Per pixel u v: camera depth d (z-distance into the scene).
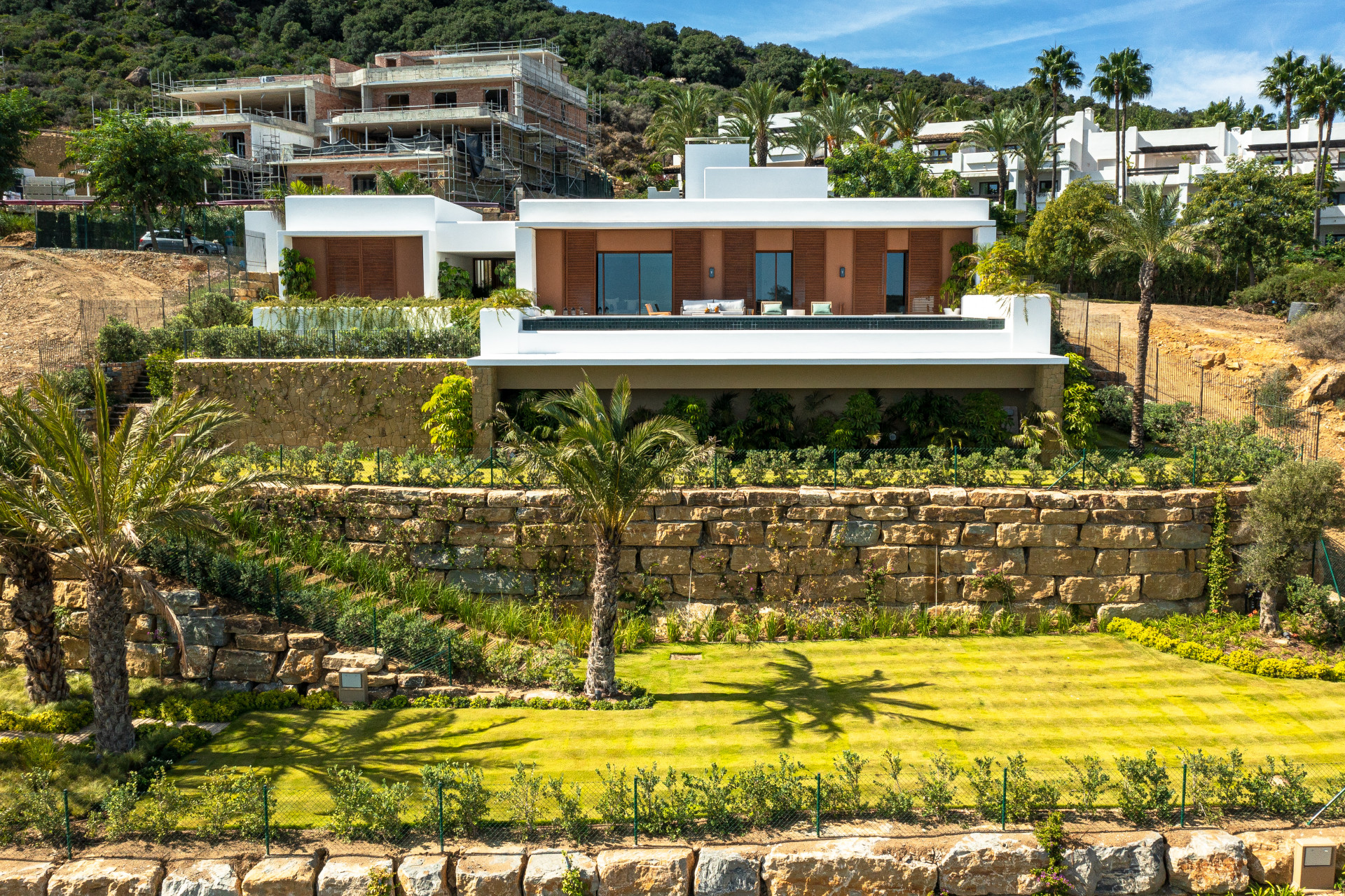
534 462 19.06
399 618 20.83
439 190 60.19
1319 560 23.92
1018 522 23.03
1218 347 35.84
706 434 26.41
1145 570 23.17
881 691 19.70
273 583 20.83
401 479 23.94
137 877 13.98
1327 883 14.37
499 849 14.41
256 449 24.66
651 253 34.03
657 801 15.03
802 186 35.19
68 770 16.42
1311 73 60.59
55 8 97.31
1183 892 14.50
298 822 15.09
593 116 84.81
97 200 48.81
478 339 29.38
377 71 70.44
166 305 38.78
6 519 17.23
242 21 102.38
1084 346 36.59
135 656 20.30
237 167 63.44
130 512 16.88
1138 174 70.69
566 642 21.39
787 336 26.73
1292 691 19.64
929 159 72.69
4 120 49.81
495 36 103.69
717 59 116.06
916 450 25.61
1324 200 59.19
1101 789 15.35
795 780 15.30
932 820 14.98
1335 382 31.36
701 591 23.25
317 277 37.81
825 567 23.14
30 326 35.47
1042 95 97.00
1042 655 21.56
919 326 27.70
